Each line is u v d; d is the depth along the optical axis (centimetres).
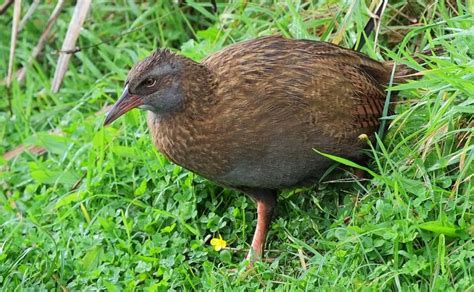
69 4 1456
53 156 1250
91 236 1066
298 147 995
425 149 979
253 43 1038
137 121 1182
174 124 1007
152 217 1068
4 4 1369
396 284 898
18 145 1309
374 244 935
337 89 1005
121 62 1345
